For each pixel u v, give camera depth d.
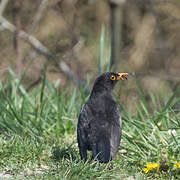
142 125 9.20
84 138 7.43
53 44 16.38
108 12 20.75
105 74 8.14
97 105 7.82
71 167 7.07
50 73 15.80
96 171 7.04
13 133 9.05
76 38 16.36
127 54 19.45
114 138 7.45
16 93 11.02
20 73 14.45
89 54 18.42
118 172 7.31
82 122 7.64
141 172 7.48
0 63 16.25
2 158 7.53
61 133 9.77
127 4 20.66
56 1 17.00
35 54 16.34
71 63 16.25
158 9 20.38
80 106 10.68
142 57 19.55
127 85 14.07
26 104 11.00
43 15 17.36
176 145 7.88
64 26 16.97
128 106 12.02
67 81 15.58
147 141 8.40
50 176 6.82
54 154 8.04
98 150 7.18
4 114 9.90
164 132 8.52
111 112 7.77
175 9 20.30
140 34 20.09
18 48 15.46
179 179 7.10
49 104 10.80
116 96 10.08
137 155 8.16
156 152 7.90
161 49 18.98
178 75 17.81
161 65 19.66
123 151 8.60
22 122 9.55
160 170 7.43
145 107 9.70
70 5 17.28
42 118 9.87
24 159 7.55
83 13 20.31
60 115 9.94
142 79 16.67
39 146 8.11
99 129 7.45
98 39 19.25
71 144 8.39
